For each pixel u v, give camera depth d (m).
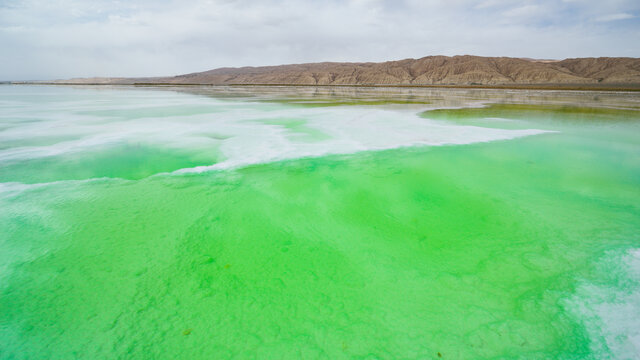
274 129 11.65
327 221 4.79
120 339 2.72
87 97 30.73
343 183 6.27
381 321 2.93
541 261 3.76
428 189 5.99
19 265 3.70
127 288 3.33
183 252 3.98
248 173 6.79
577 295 3.21
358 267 3.71
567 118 14.67
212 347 2.66
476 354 2.60
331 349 2.65
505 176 6.66
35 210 5.04
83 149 8.77
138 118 14.59
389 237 4.36
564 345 2.67
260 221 4.77
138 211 5.04
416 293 3.28
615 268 3.60
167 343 2.69
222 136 10.43
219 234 4.40
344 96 32.44
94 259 3.82
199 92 42.75
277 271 3.64
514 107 19.89
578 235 4.33
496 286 3.37
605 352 2.60
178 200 5.46
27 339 2.71
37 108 19.08
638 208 5.13
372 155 8.13
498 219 4.82
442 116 15.30
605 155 8.20
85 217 4.84
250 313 3.02
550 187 6.07
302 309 3.07
